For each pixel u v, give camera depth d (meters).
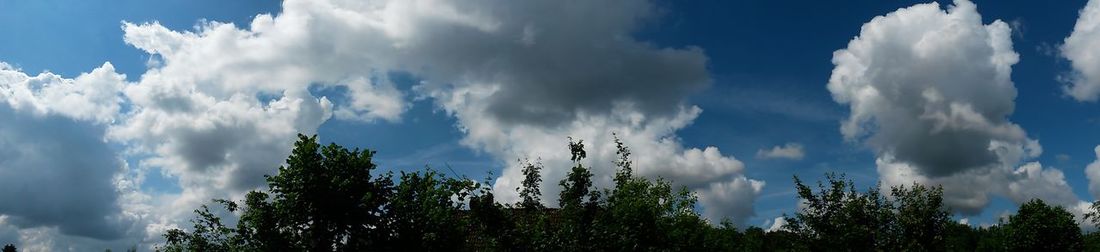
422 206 13.95
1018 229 37.47
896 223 17.92
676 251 13.93
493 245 13.62
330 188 13.43
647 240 13.28
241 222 13.99
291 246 13.55
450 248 13.85
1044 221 36.56
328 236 13.78
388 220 14.08
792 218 18.42
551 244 13.13
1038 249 36.25
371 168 14.41
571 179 14.12
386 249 13.63
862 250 17.50
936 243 17.66
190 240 16.95
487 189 14.11
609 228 13.25
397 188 14.52
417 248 13.65
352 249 13.70
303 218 13.73
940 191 18.03
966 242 41.25
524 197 14.32
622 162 15.47
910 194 18.25
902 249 17.34
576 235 13.25
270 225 13.70
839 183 18.14
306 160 13.80
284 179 13.77
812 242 17.97
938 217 17.88
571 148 14.19
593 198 13.96
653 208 14.38
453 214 14.44
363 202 13.70
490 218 13.82
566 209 13.91
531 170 14.51
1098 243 36.47
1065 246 35.69
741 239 24.36
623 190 14.23
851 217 17.78
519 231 13.52
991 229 43.09
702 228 16.77
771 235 22.34
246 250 14.08
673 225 14.77
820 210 18.17
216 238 16.83
